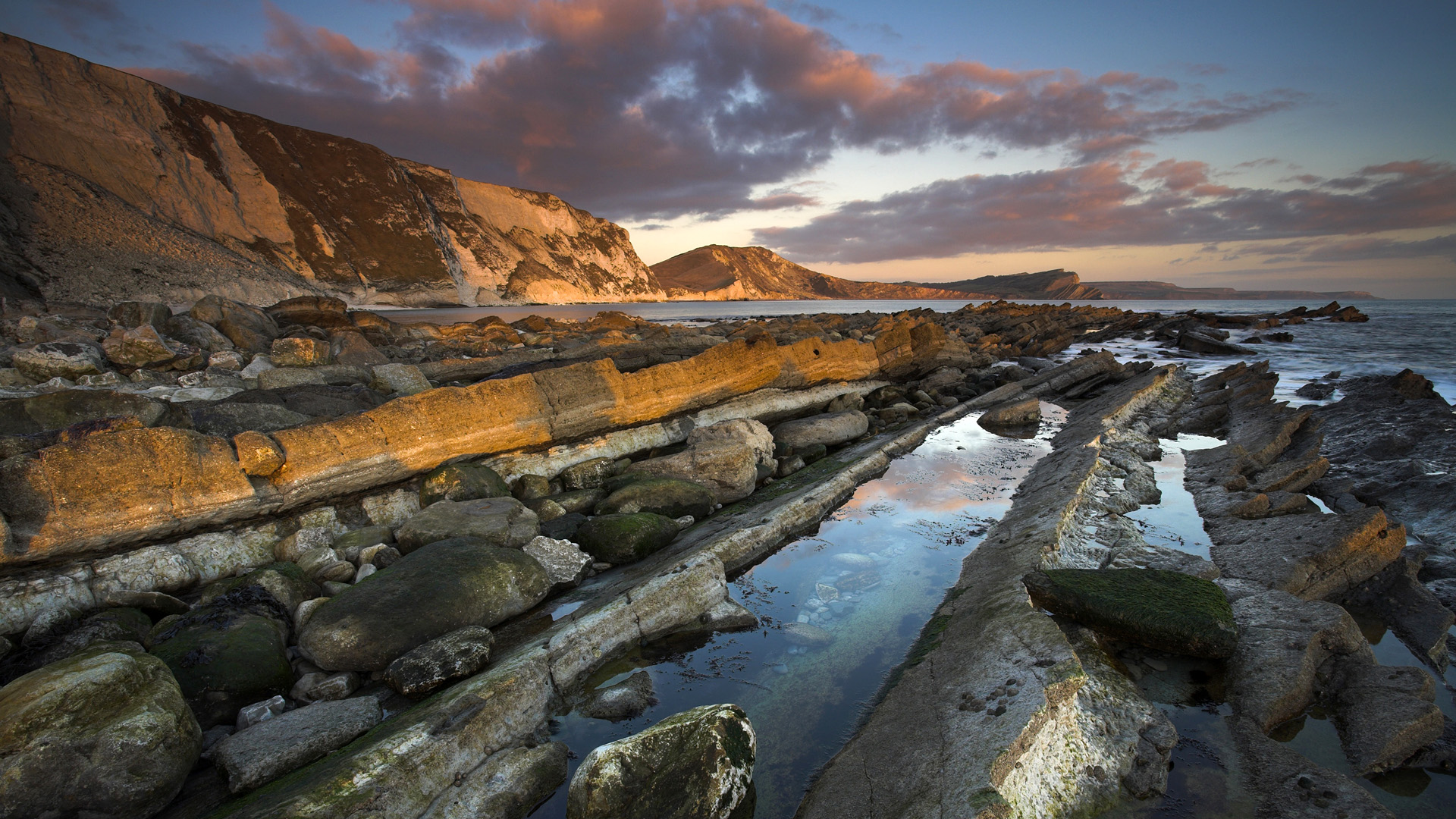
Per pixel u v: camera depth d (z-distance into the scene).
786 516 7.85
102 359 10.30
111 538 5.27
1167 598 4.91
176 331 13.23
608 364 10.16
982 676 4.12
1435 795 3.49
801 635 5.51
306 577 5.79
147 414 7.11
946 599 5.94
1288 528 6.30
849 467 10.05
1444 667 4.59
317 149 105.75
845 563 7.03
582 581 6.55
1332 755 3.77
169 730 3.55
